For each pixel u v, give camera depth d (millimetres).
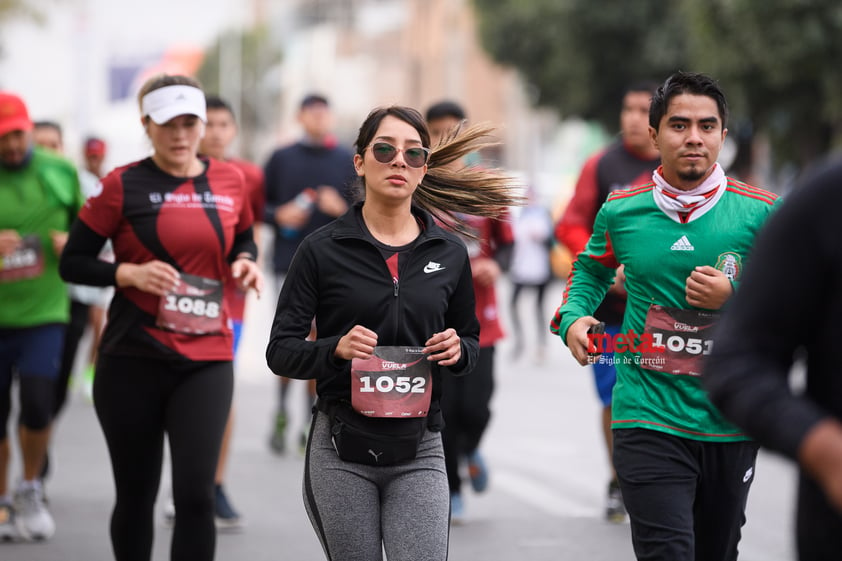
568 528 18266
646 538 10930
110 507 19391
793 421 6184
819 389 6660
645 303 11438
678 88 11242
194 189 13656
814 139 55594
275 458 23797
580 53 74938
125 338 13070
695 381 11117
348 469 10516
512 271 40000
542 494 20734
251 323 55125
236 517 18188
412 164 10695
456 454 18016
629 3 72188
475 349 11031
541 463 23406
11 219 17062
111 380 13125
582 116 79188
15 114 17062
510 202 12148
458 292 11055
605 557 16516
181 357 13023
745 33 49906
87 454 23891
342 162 25031
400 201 10781
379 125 10789
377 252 10695
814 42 48938
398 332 10656
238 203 13953
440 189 12039
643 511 10984
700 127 11172
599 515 19188
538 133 126250
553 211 59250
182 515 12758
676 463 11047
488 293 17969
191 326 13109
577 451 24625
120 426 13070
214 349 13227
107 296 27781
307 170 24812
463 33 148875
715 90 11227
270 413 29250
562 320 11867
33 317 17047
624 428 11312
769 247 6512
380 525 10555
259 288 13836
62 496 20172
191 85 13562
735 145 58688
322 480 10516
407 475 10586
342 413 10555
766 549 17062
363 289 10648
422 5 172625
